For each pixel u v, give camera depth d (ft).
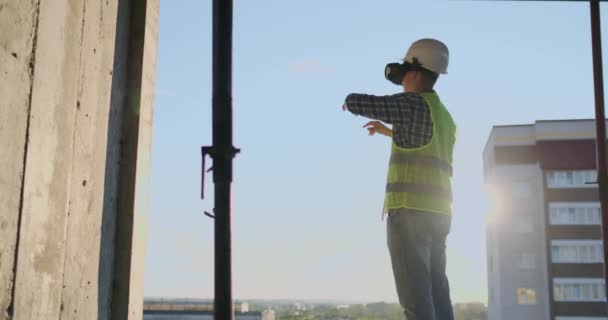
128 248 7.29
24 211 5.55
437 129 8.55
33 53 5.70
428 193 8.29
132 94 7.61
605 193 8.65
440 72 9.00
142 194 7.66
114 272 7.23
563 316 89.92
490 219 101.14
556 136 93.40
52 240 5.97
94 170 6.81
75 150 6.42
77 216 6.44
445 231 8.57
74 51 6.41
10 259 5.35
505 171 96.94
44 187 5.86
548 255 90.68
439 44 9.09
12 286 5.37
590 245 89.66
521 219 95.55
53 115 6.02
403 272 8.13
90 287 6.66
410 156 8.41
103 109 7.02
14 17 5.42
